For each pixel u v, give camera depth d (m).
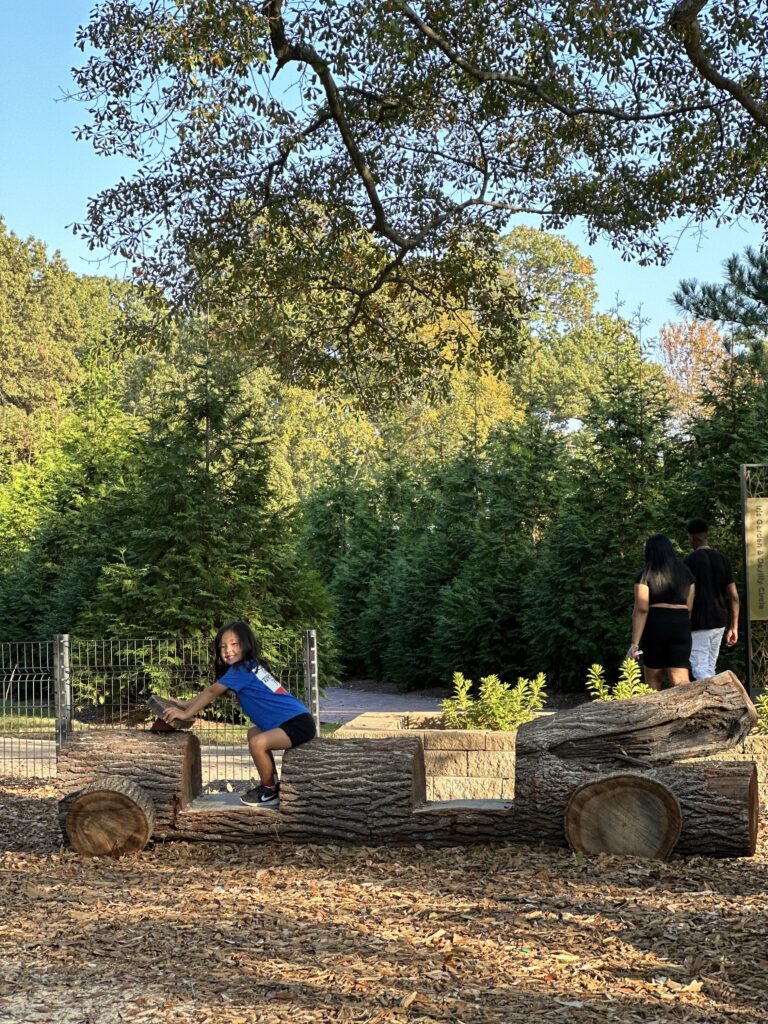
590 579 17.38
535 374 46.72
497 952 5.14
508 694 10.51
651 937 5.30
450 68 14.60
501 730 9.85
